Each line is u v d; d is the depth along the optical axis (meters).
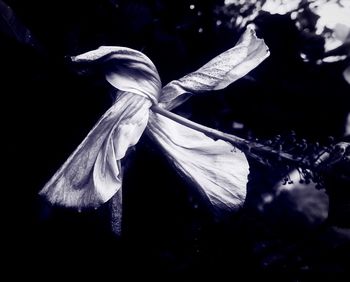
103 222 0.20
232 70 0.18
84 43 0.22
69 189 0.16
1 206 0.20
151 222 0.23
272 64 0.27
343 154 0.15
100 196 0.15
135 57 0.17
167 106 0.18
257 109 0.26
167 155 0.18
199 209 0.24
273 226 0.24
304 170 0.15
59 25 0.21
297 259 0.22
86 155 0.16
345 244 0.22
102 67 0.17
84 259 0.21
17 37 0.19
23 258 0.20
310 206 0.24
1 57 0.18
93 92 0.20
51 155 0.21
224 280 0.22
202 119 0.26
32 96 0.20
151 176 0.24
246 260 0.23
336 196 0.16
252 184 0.24
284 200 0.24
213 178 0.17
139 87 0.17
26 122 0.20
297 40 0.26
